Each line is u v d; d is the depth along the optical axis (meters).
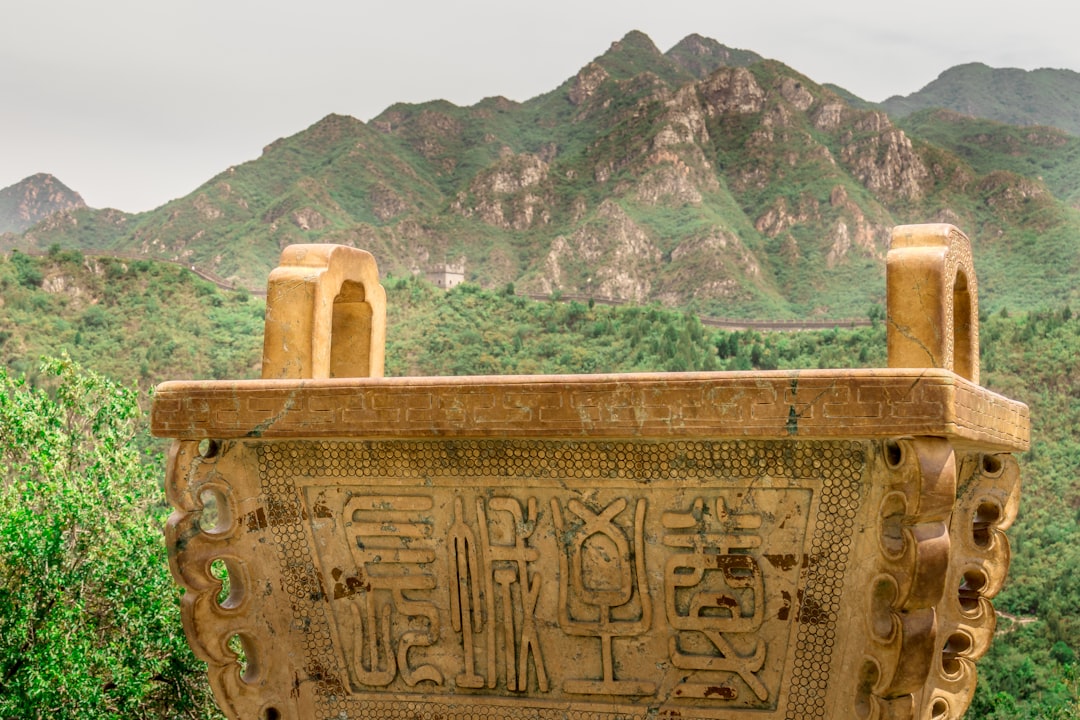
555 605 3.44
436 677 3.56
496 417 3.22
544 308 113.38
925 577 2.94
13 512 10.64
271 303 3.98
